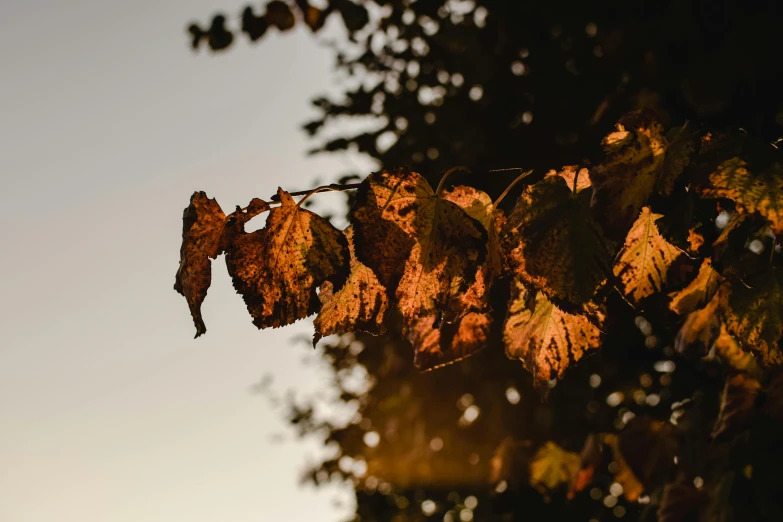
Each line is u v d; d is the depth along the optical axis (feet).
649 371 17.21
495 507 15.44
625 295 4.08
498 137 17.07
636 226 4.03
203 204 3.74
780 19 10.56
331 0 13.08
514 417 17.25
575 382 16.63
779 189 3.67
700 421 8.44
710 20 11.48
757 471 7.27
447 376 19.24
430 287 3.75
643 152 3.76
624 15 13.96
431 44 17.53
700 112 11.08
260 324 3.76
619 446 8.73
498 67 16.98
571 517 15.07
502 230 3.90
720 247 4.22
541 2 15.20
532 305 4.09
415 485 22.33
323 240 3.80
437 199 3.77
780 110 10.00
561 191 3.88
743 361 6.14
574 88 16.42
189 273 3.69
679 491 8.09
